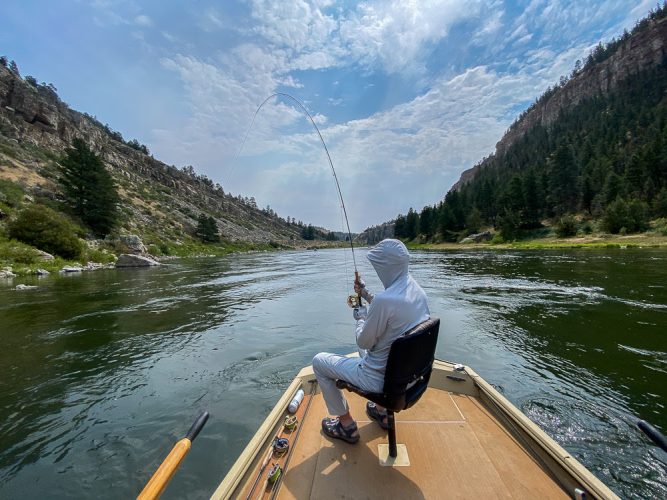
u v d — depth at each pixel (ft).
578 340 23.93
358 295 10.98
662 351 21.63
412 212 346.95
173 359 21.62
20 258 76.95
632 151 280.10
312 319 31.12
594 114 426.10
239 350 23.03
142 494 5.35
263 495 7.14
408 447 8.75
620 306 32.86
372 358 7.77
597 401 15.74
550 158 356.59
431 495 7.14
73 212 142.10
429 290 44.68
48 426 14.32
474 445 8.80
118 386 17.94
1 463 12.01
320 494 7.18
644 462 11.73
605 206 200.44
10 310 35.88
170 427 14.05
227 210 426.51
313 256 169.27
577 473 7.15
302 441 9.12
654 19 539.70
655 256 82.89
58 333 27.55
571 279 50.67
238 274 72.84
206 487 10.55
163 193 314.35
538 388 17.01
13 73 239.91
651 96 392.47
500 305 34.76
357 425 9.92
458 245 233.35
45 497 10.46
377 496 7.13
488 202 278.87
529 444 8.76
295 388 11.72
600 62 592.19
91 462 12.01
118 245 122.52
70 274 73.26
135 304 38.68
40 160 182.80
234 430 13.67
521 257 101.55
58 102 313.32
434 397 11.50
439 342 23.98
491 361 20.47
